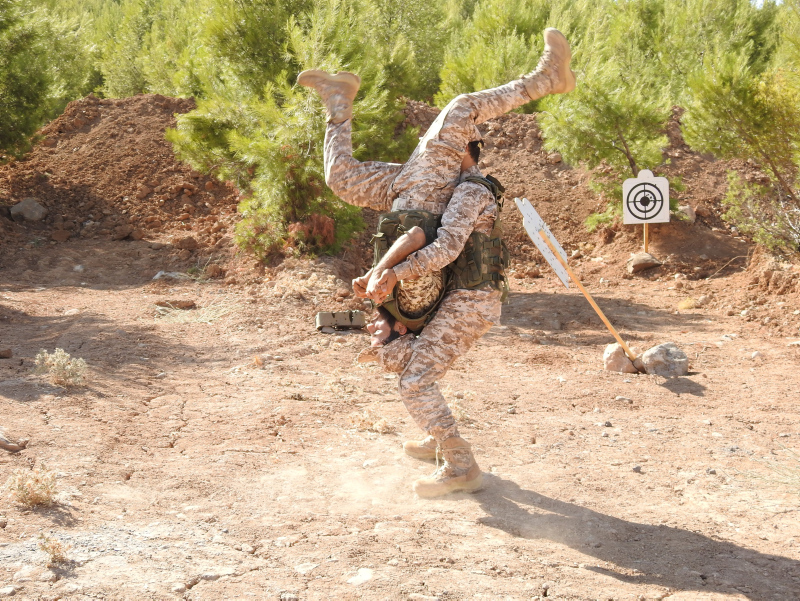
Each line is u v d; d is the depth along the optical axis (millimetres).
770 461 4598
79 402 5148
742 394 6195
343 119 4016
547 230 5090
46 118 13492
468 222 3488
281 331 7828
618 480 4246
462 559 3143
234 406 5387
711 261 11891
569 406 5797
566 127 12891
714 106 10758
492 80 18156
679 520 3693
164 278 10133
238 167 11344
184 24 21594
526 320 9336
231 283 9930
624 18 22078
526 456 4613
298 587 2809
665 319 9359
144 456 4277
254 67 11266
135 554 3016
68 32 14828
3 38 12602
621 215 13234
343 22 11008
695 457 4672
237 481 3961
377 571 2965
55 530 3180
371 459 4422
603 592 2895
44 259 10867
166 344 7164
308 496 3805
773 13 21703
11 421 4590
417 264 3363
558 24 21531
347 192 3938
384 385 6188
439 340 3666
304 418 5145
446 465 3922
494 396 5984
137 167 13609
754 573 3104
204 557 3033
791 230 10820
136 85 24188
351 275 10492
